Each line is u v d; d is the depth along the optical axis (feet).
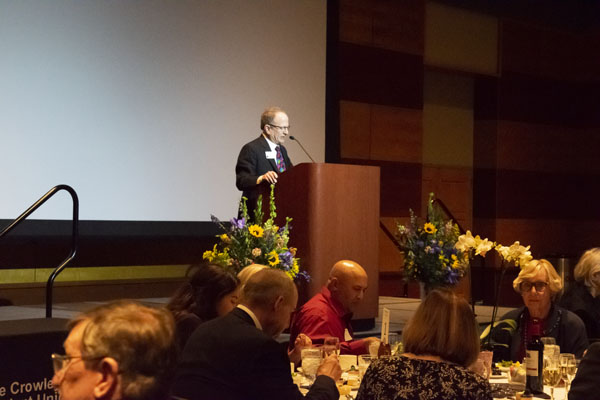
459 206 40.29
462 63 38.99
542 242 42.47
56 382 4.33
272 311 9.84
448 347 8.04
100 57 25.72
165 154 27.25
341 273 14.55
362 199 19.95
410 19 36.52
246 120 29.40
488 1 39.78
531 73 41.93
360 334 19.31
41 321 8.36
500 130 40.47
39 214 24.38
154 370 4.28
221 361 9.23
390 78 35.81
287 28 30.60
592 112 43.83
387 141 35.73
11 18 23.85
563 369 11.44
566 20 43.24
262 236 16.84
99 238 26.99
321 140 31.71
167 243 28.81
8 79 23.80
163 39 27.20
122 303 4.52
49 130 24.61
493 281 39.91
